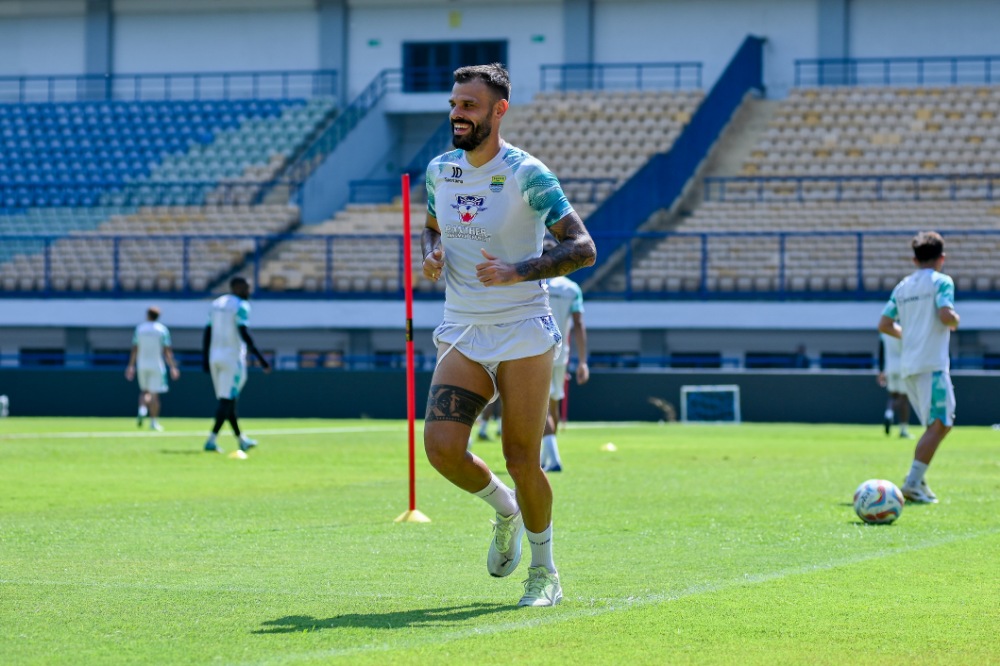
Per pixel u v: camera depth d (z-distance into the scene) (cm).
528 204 989
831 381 4769
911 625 939
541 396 991
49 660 820
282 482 2162
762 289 5431
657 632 909
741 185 6178
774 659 829
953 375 4597
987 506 1752
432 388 1006
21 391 5244
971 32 6794
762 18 6969
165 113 7175
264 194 6594
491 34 7225
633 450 3072
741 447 3206
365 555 1296
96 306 5706
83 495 1942
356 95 7394
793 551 1323
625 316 5306
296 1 7400
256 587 1100
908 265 5391
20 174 6950
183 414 5116
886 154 6250
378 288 5659
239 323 2872
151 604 1016
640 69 6844
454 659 820
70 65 7625
